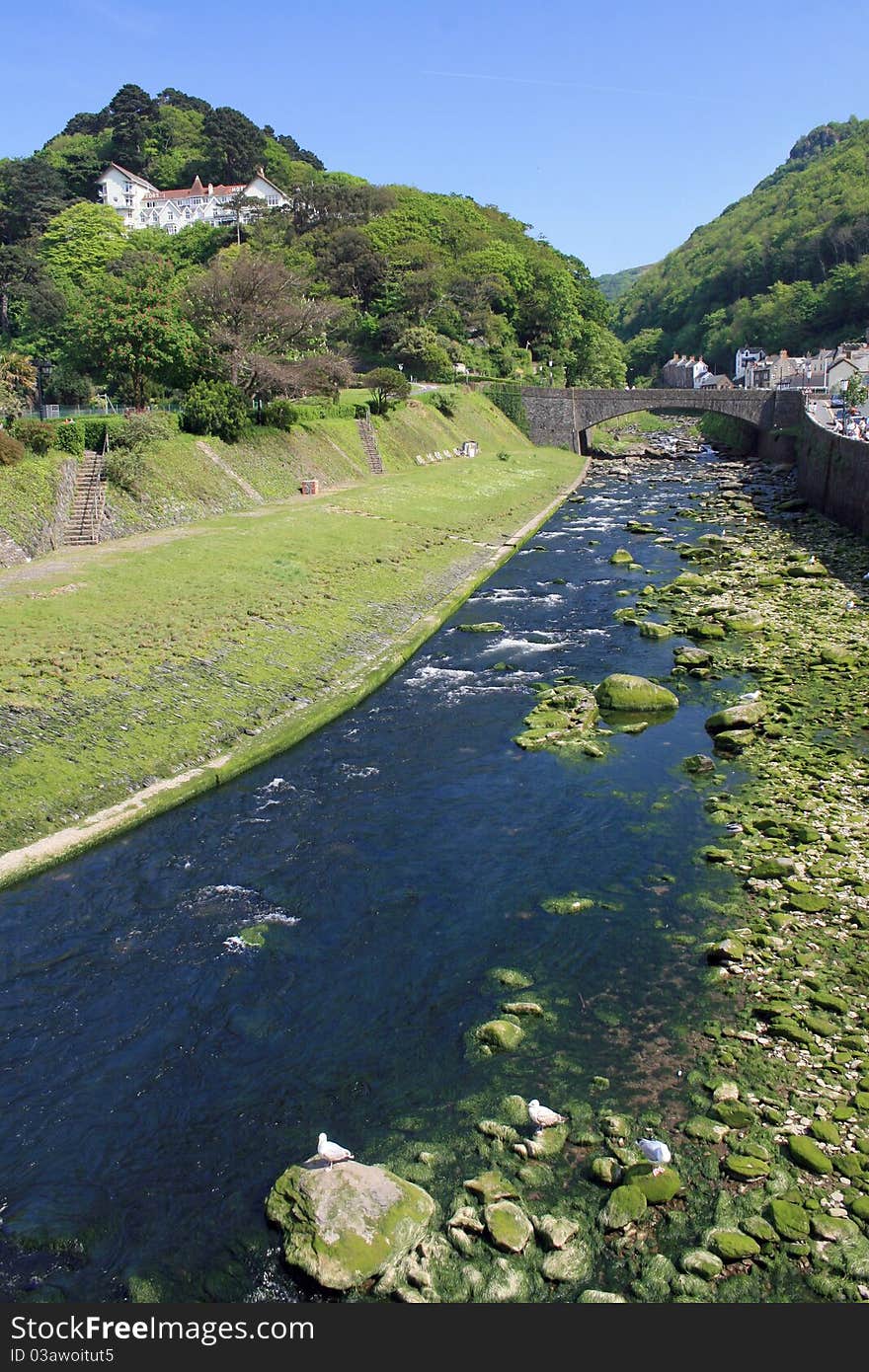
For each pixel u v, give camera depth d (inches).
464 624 1871.3
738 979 764.0
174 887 930.1
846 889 874.1
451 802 1103.0
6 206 6515.8
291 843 1015.6
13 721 1136.2
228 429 2763.3
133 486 2253.9
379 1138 625.6
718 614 1834.4
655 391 4803.2
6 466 1984.5
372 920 875.4
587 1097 651.5
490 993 768.9
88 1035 730.8
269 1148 622.2
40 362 4456.2
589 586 2159.2
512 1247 540.7
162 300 2817.4
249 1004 764.0
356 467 3353.8
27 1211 580.4
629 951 812.6
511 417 5007.4
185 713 1269.7
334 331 4945.9
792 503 3051.2
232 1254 551.8
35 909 890.7
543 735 1274.6
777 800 1057.5
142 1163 614.5
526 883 927.7
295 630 1617.9
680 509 3179.1
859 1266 522.0
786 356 7568.9
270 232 6053.2
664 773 1159.0
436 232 6240.2
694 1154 597.9
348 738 1302.9
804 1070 662.5
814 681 1435.8
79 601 1565.0
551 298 6373.0
